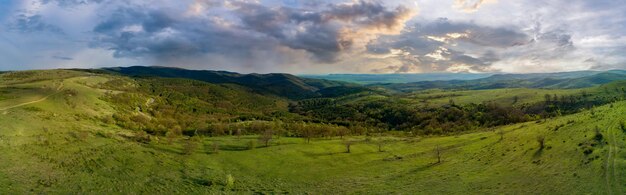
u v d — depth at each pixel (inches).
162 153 3494.1
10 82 7111.2
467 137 4712.1
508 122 7436.0
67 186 2059.5
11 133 2822.3
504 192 2052.2
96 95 6633.9
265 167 3358.8
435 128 7746.1
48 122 3582.7
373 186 2647.6
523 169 2432.3
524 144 3152.1
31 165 2277.3
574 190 1806.1
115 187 2228.1
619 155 1995.6
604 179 1793.8
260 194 2476.6
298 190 2620.6
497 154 3129.9
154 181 2527.1
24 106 4092.0
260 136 5054.1
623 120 2615.7
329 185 2768.2
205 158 3543.3
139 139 4028.1
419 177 2805.1
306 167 3430.1
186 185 2534.5
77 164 2571.4
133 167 2800.2
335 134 6274.6
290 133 6087.6
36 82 6732.3
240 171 3166.8
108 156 2960.1
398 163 3508.9
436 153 3858.3
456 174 2716.5
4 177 1952.5
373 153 4175.7
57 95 5403.5
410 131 7844.5
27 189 1870.1
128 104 7268.7
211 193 2399.1
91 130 3863.2
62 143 3004.4
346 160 3752.5
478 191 2171.5
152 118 6835.6
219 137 5172.2
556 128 3312.0
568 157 2317.9
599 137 2443.4
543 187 1975.9
